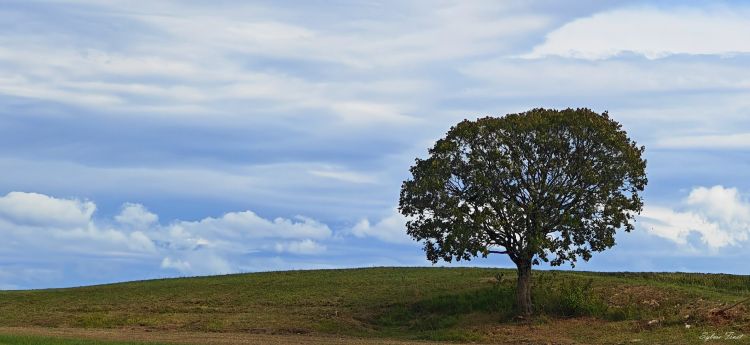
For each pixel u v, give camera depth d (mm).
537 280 62812
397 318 58469
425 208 54750
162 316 59625
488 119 54562
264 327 55781
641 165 53531
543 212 53312
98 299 68562
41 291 75812
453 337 50938
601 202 52875
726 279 66688
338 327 55812
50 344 41094
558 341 47594
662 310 52656
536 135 52781
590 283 57438
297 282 71938
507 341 48844
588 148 53500
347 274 76125
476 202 53625
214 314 60344
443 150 54219
